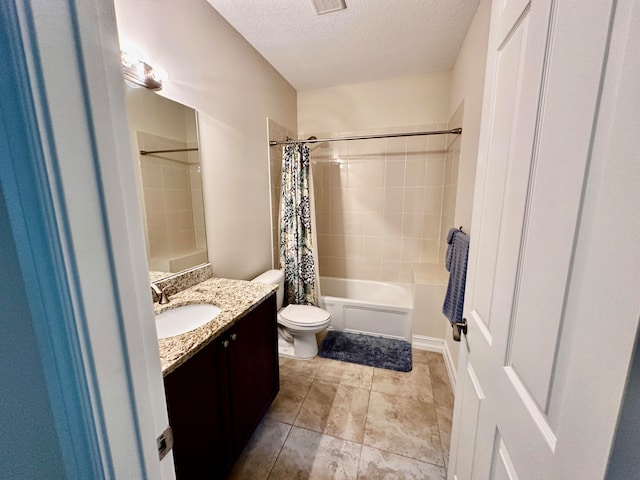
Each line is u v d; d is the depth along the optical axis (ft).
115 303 1.23
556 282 1.48
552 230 1.55
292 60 7.27
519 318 1.92
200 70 4.99
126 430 1.33
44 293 1.12
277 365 5.61
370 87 8.82
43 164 1.02
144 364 1.41
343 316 8.57
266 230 7.50
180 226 4.84
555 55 1.57
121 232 1.24
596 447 1.12
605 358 1.08
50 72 0.99
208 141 5.31
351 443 4.77
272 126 7.60
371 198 9.52
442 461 4.42
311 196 8.13
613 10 1.12
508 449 1.99
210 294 4.72
